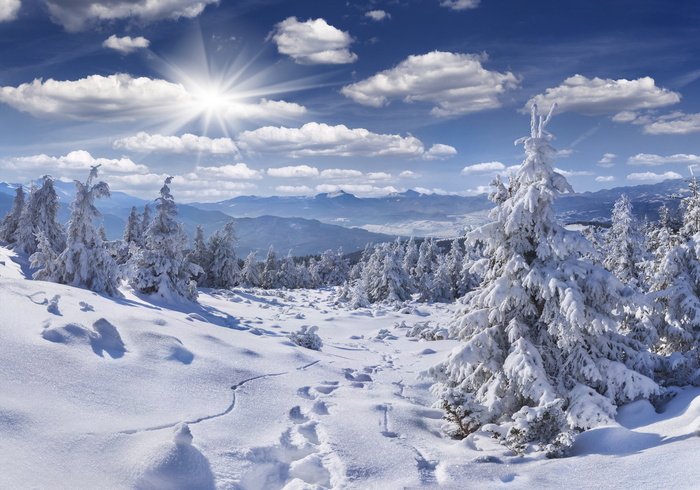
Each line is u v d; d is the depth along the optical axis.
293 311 31.38
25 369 7.79
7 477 5.11
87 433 6.47
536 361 9.27
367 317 31.28
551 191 9.44
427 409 10.83
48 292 12.48
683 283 11.54
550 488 6.04
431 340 21.88
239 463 6.70
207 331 14.02
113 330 10.37
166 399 8.48
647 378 8.89
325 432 8.22
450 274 45.69
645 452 6.49
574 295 9.06
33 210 34.38
